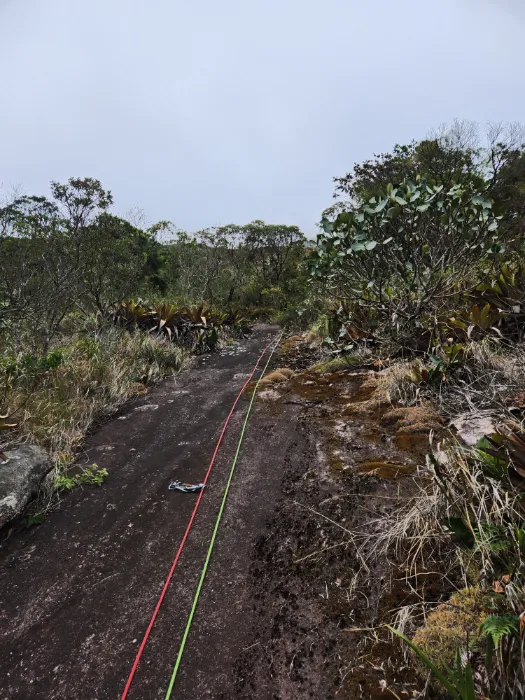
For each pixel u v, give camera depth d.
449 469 2.19
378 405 3.81
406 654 1.59
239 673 1.66
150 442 3.79
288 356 6.78
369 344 5.41
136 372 5.62
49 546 2.47
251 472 3.10
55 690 1.65
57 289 5.49
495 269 5.20
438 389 3.69
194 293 13.88
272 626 1.84
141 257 8.30
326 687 1.56
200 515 2.66
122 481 3.14
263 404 4.40
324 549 2.22
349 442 3.28
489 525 1.79
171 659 1.75
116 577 2.21
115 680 1.68
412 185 4.41
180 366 6.39
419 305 4.50
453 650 1.50
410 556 2.04
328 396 4.35
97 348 5.73
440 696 1.42
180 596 2.06
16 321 5.48
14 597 2.11
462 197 4.31
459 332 4.17
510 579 1.62
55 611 2.02
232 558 2.27
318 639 1.75
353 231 4.51
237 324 9.61
